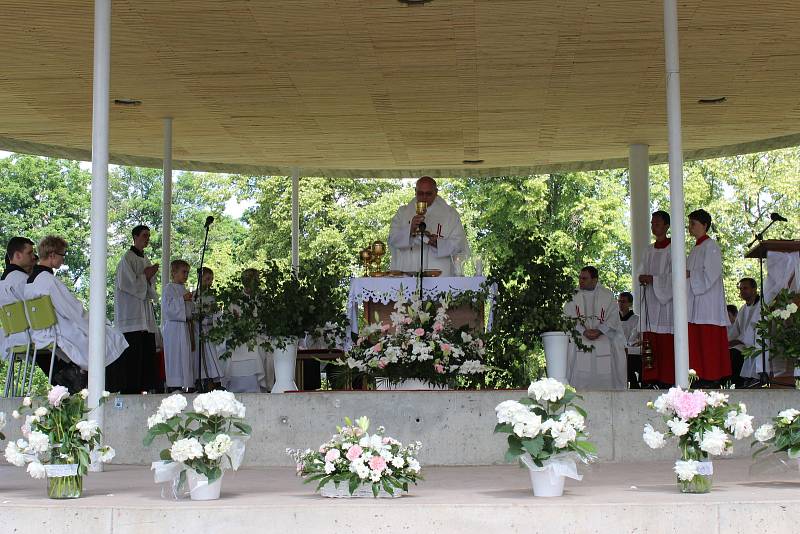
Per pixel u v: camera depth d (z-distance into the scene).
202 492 4.59
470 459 6.69
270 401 6.73
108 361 7.81
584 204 21.91
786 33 9.04
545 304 7.73
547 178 22.58
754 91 10.91
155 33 9.04
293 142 13.05
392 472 4.68
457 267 8.95
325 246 23.02
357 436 4.79
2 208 27.06
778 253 8.97
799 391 6.92
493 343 7.75
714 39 9.23
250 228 28.00
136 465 6.73
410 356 7.39
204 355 10.23
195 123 12.11
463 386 7.68
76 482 4.74
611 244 21.81
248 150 13.50
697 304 8.99
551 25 8.89
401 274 8.38
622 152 13.78
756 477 5.43
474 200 22.41
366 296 7.95
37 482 5.57
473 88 10.76
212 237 28.59
